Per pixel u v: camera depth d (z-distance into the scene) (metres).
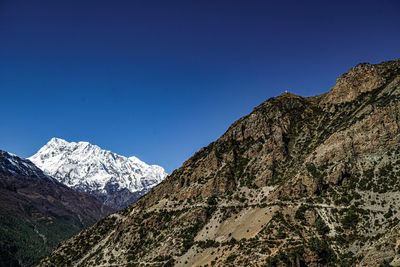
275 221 126.88
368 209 119.88
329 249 111.69
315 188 136.62
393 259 92.50
